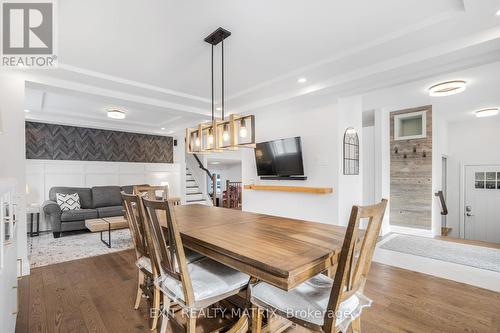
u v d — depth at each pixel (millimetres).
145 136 7016
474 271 2936
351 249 1135
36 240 4426
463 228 5910
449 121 5957
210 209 3004
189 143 2842
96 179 6004
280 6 1875
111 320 2012
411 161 4777
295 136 4133
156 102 4043
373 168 4957
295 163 3916
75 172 5715
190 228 1924
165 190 3648
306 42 2400
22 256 2879
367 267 1426
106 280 2762
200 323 1988
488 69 2939
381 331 1821
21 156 2889
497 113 4793
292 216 4125
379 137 4762
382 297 2316
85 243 4230
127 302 2291
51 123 5547
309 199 3900
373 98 4098
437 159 4918
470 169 5832
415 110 4699
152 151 7148
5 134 2801
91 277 2840
